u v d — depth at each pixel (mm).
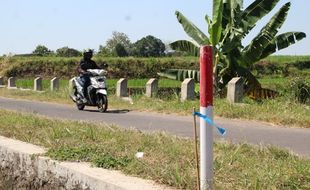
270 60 52438
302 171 4926
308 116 11438
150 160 5891
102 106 14867
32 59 51250
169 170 5090
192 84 16547
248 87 18297
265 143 8273
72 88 16688
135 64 50312
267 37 17234
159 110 14734
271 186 4492
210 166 4340
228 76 18469
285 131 10086
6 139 7582
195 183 4691
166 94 18719
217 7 16609
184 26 18609
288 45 17516
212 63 4316
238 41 17625
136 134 7910
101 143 7117
